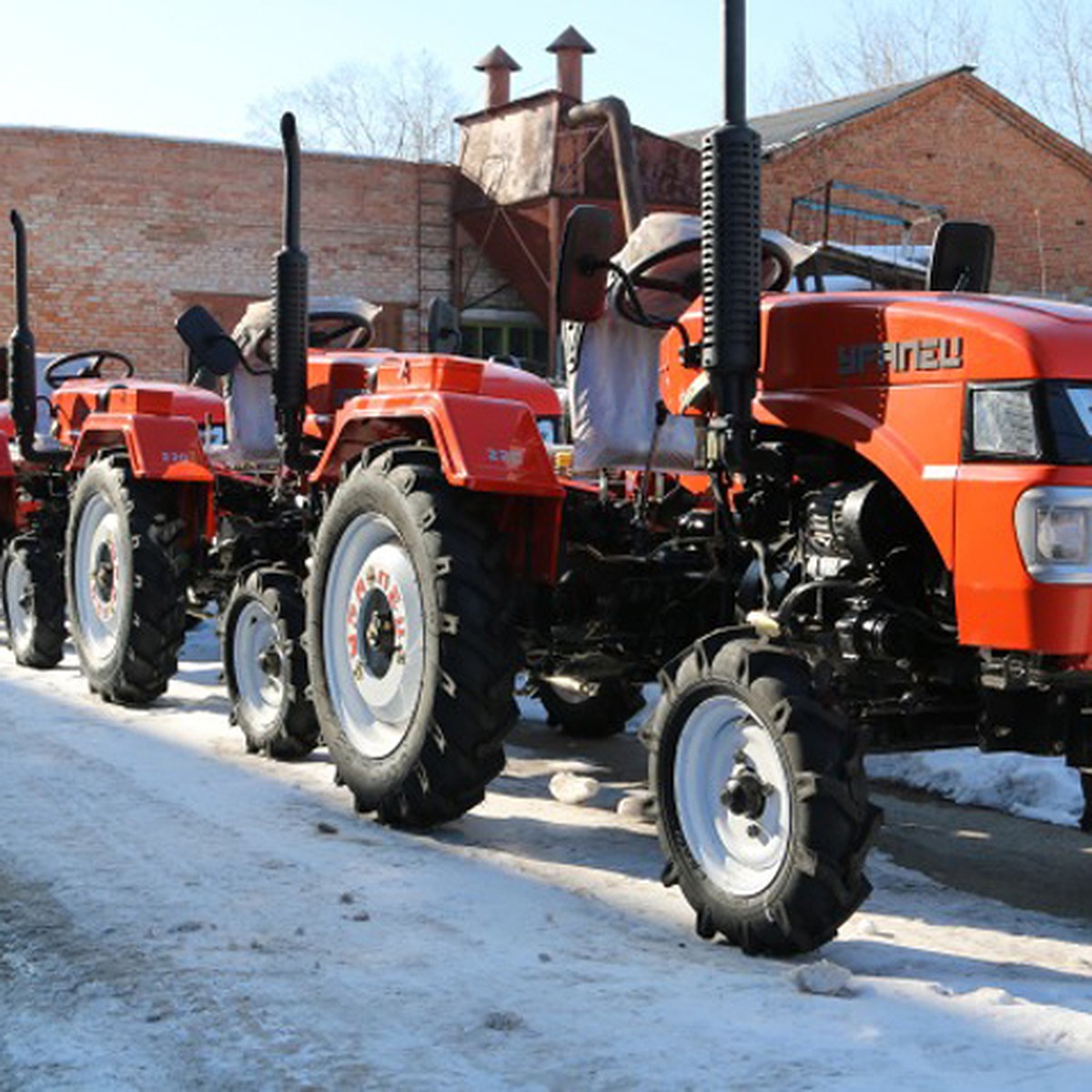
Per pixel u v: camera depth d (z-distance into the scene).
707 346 3.90
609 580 4.96
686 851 3.81
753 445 4.02
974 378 3.54
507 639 4.66
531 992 3.28
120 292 25.83
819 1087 2.76
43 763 5.61
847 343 3.85
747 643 3.73
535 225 26.31
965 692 3.95
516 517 4.79
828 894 3.51
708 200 3.88
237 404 7.14
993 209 30.62
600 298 4.27
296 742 5.71
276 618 5.71
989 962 3.59
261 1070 2.87
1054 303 3.88
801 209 29.16
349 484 5.03
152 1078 2.84
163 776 5.42
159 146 25.89
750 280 3.86
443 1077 2.83
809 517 3.93
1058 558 3.38
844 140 29.44
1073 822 5.00
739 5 3.85
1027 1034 3.03
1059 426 3.40
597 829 4.85
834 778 3.51
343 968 3.42
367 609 4.98
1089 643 3.40
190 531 6.91
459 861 4.41
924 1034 3.03
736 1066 2.87
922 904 4.12
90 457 7.46
